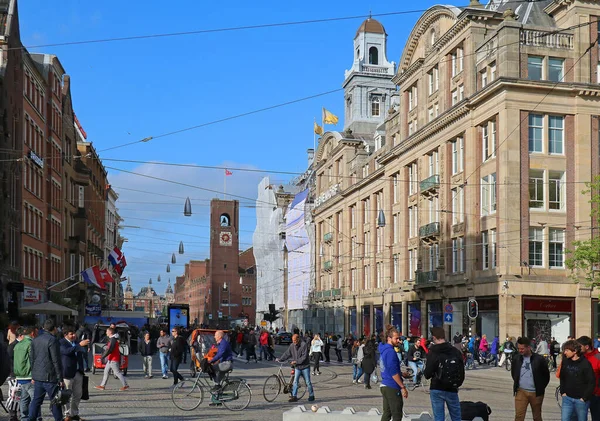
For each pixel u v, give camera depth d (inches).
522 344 503.8
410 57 2438.5
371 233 2861.7
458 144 2073.1
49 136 2261.3
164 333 1123.9
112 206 4045.3
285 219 4485.7
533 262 1808.6
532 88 1817.2
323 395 910.4
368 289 2893.7
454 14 2097.7
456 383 445.7
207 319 6545.3
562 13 1931.6
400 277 2498.8
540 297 1790.1
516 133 1811.0
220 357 726.5
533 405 500.4
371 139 3494.1
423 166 2301.9
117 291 4397.1
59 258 2413.9
